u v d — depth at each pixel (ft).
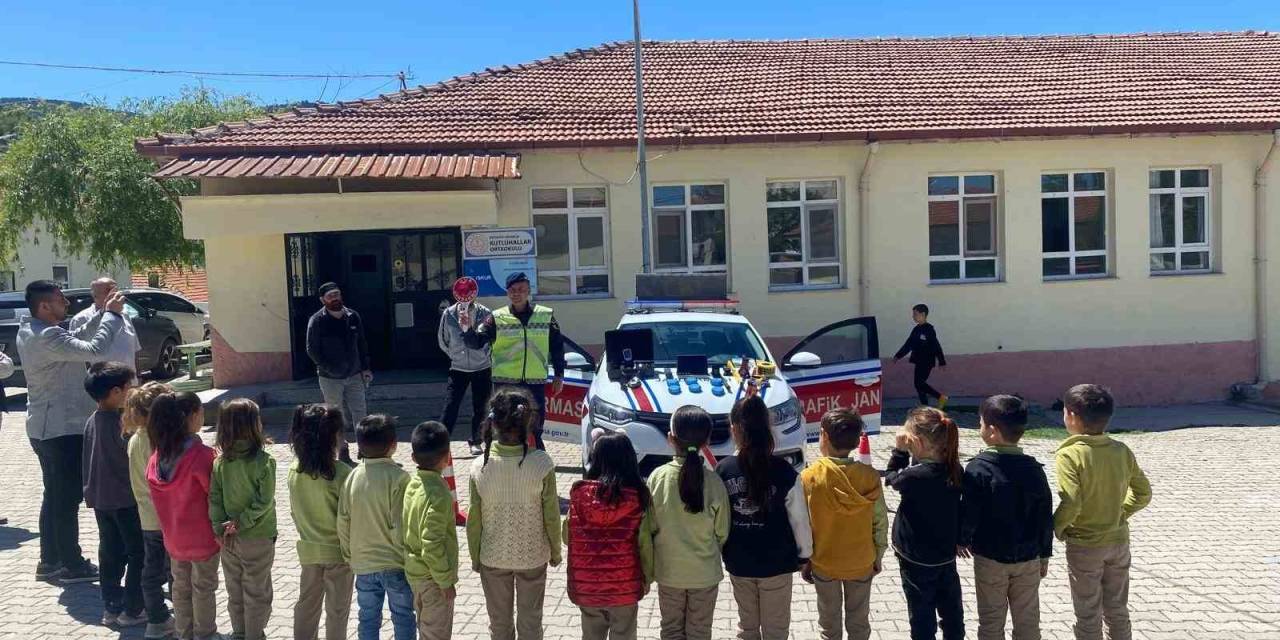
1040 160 45.27
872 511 14.58
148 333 53.01
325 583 15.52
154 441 15.88
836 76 51.06
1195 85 49.55
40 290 19.53
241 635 15.90
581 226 44.34
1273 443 35.99
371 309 45.47
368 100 47.65
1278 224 45.98
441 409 39.50
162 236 69.31
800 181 45.14
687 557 14.06
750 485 14.14
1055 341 45.80
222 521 15.55
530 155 43.19
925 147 44.75
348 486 15.02
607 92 48.44
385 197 39.42
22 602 19.17
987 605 14.62
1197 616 18.01
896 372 45.16
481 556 14.78
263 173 38.50
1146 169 45.75
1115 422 41.47
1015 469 14.37
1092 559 14.76
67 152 68.54
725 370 27.45
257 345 42.86
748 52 54.90
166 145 41.37
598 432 15.01
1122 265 45.93
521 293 27.58
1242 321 46.55
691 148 43.62
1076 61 53.88
